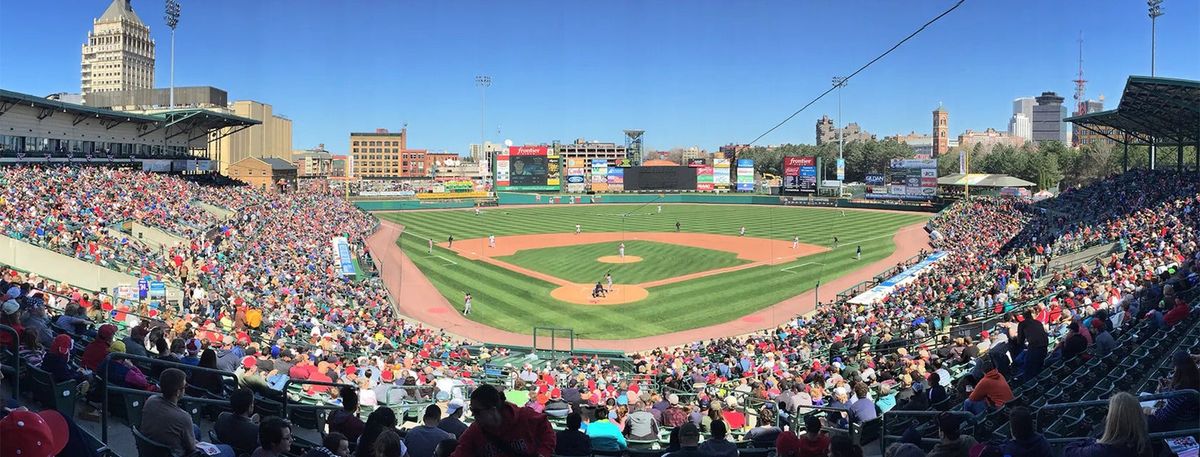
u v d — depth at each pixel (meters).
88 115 70.44
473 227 96.31
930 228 87.50
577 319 45.84
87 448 6.91
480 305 49.28
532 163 136.00
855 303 43.66
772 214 113.62
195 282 37.53
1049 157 149.25
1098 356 17.22
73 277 35.03
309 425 14.27
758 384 22.44
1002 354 18.78
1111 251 46.91
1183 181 69.69
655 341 41.19
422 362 28.47
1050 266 49.44
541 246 77.38
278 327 30.30
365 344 30.80
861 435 14.76
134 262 38.66
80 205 50.59
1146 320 19.84
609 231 91.56
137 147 80.75
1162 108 65.69
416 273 59.81
